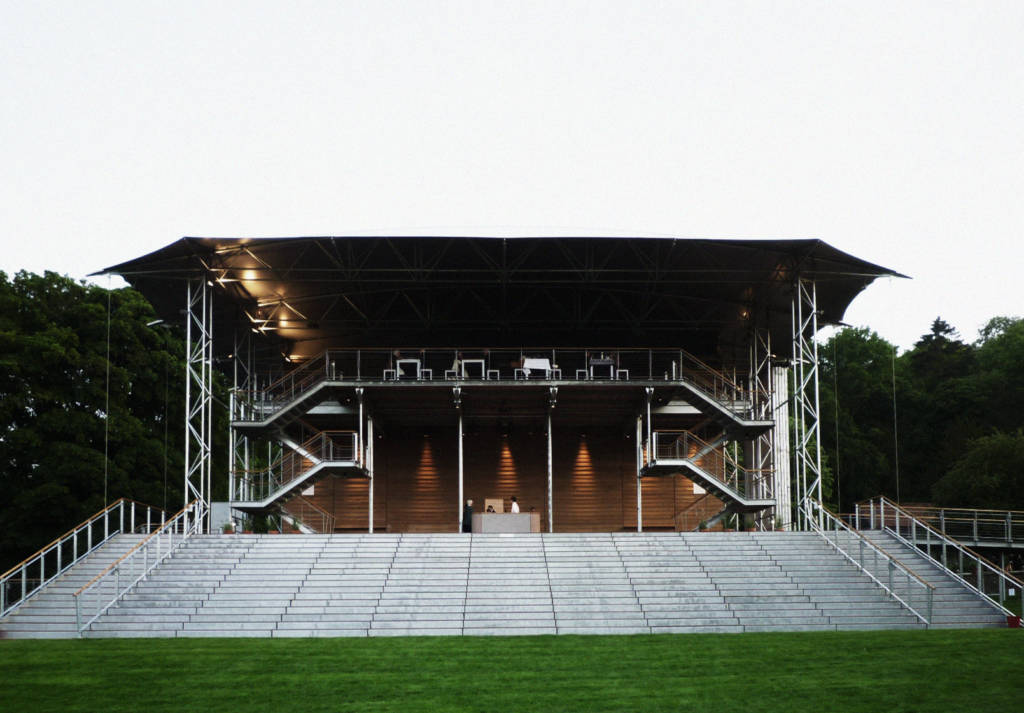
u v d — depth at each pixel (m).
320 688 17.16
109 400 45.06
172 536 31.33
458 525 44.41
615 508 44.62
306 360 45.91
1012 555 39.81
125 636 24.33
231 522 38.12
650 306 43.12
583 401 40.81
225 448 50.94
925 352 86.69
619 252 38.38
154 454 45.81
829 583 28.03
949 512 44.09
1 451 42.41
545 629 24.39
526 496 44.66
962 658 19.33
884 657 19.55
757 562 29.61
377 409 41.78
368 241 36.81
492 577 28.09
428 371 38.81
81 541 41.91
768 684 17.20
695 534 31.64
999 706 15.66
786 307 42.94
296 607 25.95
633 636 22.78
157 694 16.89
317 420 42.72
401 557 29.80
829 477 71.31
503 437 45.28
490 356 43.81
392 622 24.84
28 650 21.34
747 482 41.75
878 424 82.50
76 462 42.44
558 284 40.78
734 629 24.69
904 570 28.67
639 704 15.87
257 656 20.16
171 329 52.50
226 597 26.75
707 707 15.66
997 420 76.38
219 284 39.25
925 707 15.62
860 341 87.50
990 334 91.62
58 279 46.38
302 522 42.62
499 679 17.75
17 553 42.78
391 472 44.97
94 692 17.09
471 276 40.19
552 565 29.09
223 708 15.88
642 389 38.88
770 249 36.84
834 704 15.82
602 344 44.28
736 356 46.69
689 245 36.75
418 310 42.47
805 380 37.81
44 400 43.62
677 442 40.16
